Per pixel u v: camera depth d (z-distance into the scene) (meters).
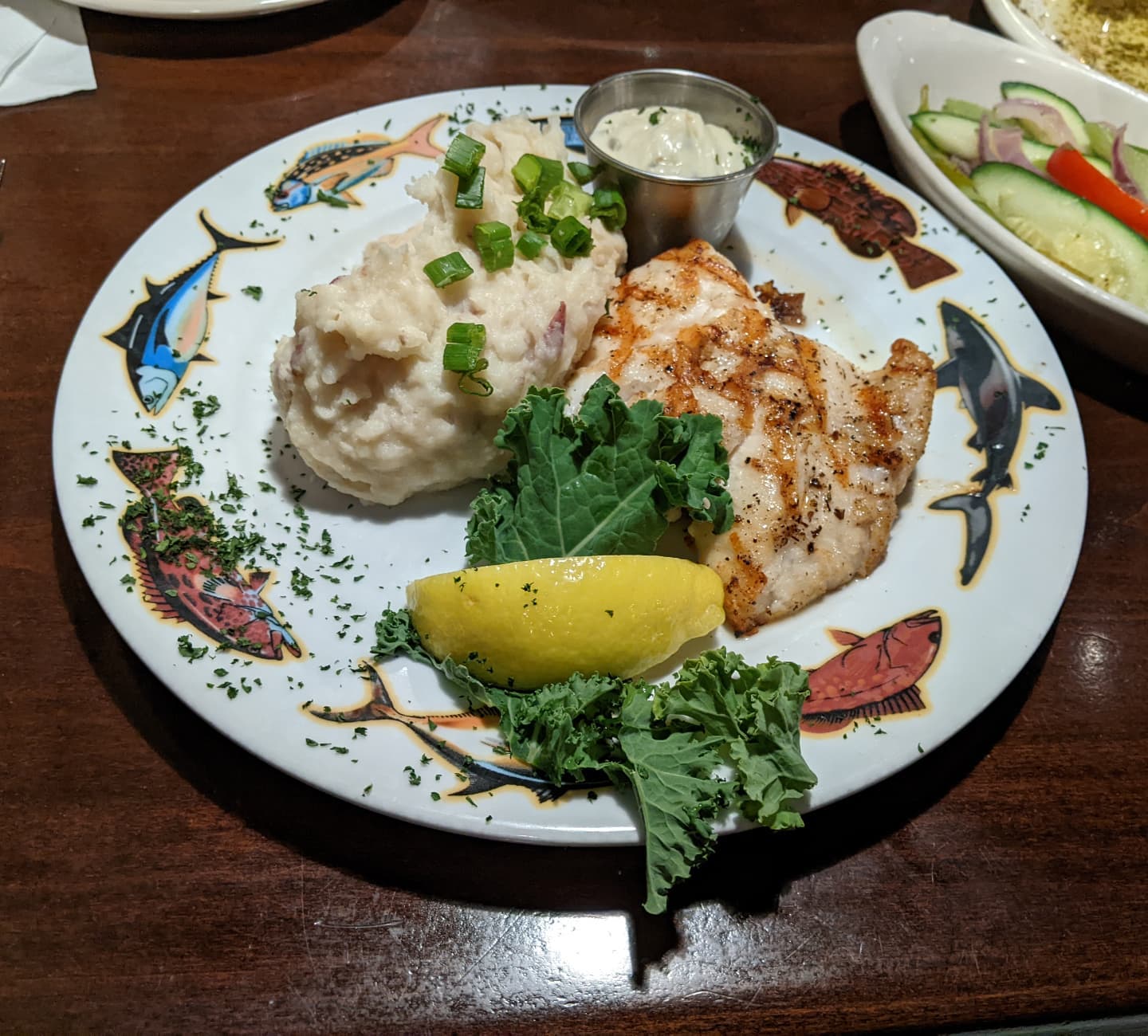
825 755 0.19
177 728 0.20
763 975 0.18
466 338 0.22
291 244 0.28
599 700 0.19
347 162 0.31
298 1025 0.17
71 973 0.17
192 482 0.23
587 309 0.24
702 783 0.18
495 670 0.19
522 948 0.18
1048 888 0.19
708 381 0.24
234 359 0.26
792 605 0.22
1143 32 0.40
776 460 0.23
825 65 0.39
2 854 0.18
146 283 0.26
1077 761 0.21
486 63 0.37
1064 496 0.24
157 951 0.17
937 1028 0.18
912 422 0.24
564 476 0.22
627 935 0.18
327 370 0.22
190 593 0.21
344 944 0.18
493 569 0.19
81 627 0.21
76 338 0.25
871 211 0.31
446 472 0.24
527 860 0.19
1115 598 0.24
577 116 0.29
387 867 0.19
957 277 0.30
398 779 0.18
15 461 0.24
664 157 0.29
